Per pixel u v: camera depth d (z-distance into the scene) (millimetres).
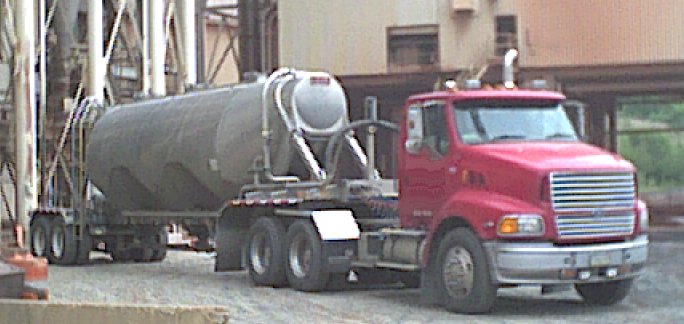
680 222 43250
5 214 30734
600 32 44219
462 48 45250
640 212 15523
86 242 26609
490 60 44531
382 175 21141
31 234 27922
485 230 14945
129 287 20078
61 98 34500
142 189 25031
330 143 19594
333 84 20531
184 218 23438
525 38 44719
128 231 26812
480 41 45000
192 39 35438
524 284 15023
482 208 15055
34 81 29234
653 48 43688
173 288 19734
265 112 20328
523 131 16109
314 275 18266
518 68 44688
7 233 28141
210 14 52344
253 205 19891
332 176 18984
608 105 48688
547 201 14789
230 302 17188
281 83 20297
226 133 21141
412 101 16734
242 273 23312
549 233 14750
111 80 35281
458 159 15797
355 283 19453
